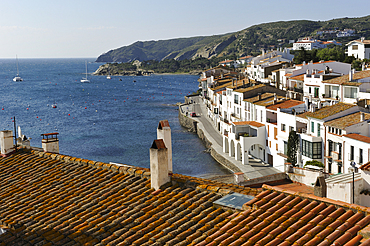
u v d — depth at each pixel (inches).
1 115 7613.2
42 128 6348.4
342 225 521.7
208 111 6136.8
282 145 3304.6
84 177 865.5
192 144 4913.9
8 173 975.0
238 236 548.4
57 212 711.7
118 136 5625.0
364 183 1366.9
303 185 1640.0
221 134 4899.1
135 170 837.8
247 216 593.6
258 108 3764.8
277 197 623.8
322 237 508.7
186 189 729.0
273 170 3324.3
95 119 7160.4
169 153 797.9
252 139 3565.5
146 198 716.0
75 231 631.8
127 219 652.1
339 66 4940.9
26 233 642.8
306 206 584.4
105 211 688.4
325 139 2790.4
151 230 618.8
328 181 1430.9
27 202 780.0
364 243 470.3
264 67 6048.2
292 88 4645.7
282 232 538.0
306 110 3378.4
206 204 668.1
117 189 775.1
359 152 2439.7
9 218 713.0
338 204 566.6
